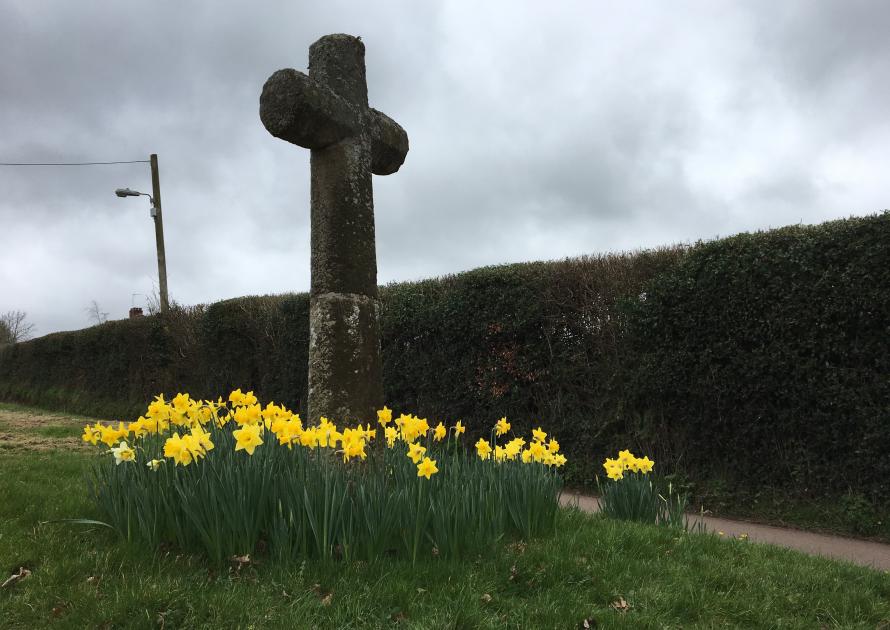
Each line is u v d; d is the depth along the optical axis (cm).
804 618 318
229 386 1346
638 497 508
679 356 679
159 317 1641
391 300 1007
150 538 332
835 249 574
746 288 629
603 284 769
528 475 423
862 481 565
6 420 1337
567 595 320
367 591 296
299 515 329
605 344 764
